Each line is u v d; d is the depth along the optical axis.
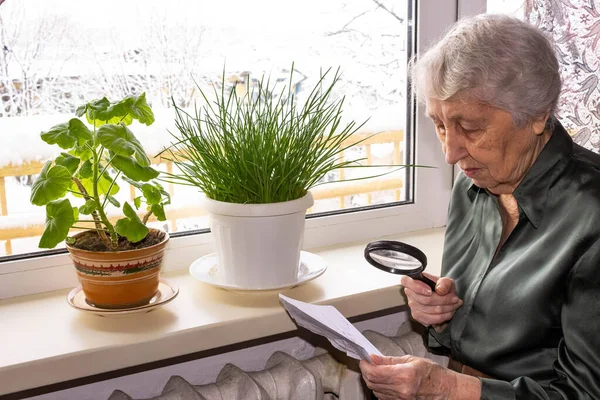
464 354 1.27
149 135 1.46
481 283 1.24
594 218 1.08
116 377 1.42
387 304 1.46
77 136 1.15
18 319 1.30
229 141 1.27
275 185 1.28
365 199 1.79
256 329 1.31
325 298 1.39
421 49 1.73
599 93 1.74
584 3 1.69
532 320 1.13
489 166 1.11
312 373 1.41
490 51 1.03
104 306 1.25
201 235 1.58
